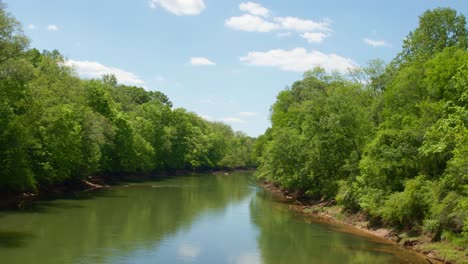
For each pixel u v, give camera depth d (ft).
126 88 465.88
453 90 113.39
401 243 101.65
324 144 162.30
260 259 87.71
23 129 140.46
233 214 147.13
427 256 90.27
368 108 171.12
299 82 327.88
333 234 114.73
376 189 119.75
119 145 252.62
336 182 156.04
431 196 98.84
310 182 185.78
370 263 84.99
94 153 203.82
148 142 312.91
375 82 192.65
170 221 127.75
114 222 121.29
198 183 279.69
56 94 188.44
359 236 112.16
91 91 243.40
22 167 145.89
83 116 202.08
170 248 94.48
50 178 167.22
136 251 90.48
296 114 266.77
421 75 131.23
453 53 125.70
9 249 86.74
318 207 158.40
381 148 119.65
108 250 89.92
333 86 219.20
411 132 114.62
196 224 125.08
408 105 130.31
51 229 107.86
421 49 158.51
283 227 124.06
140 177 300.61
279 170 202.39
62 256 83.51
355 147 152.46
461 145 75.82
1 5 131.03
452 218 90.84
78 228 110.63
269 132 325.62
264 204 177.78
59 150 169.68
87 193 189.47
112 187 222.69
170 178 318.24
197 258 87.15
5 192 148.05
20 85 147.23
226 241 103.65
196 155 407.85
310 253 93.04
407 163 115.34
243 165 527.40
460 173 82.99
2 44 131.85
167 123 378.94
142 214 137.69
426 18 158.81
